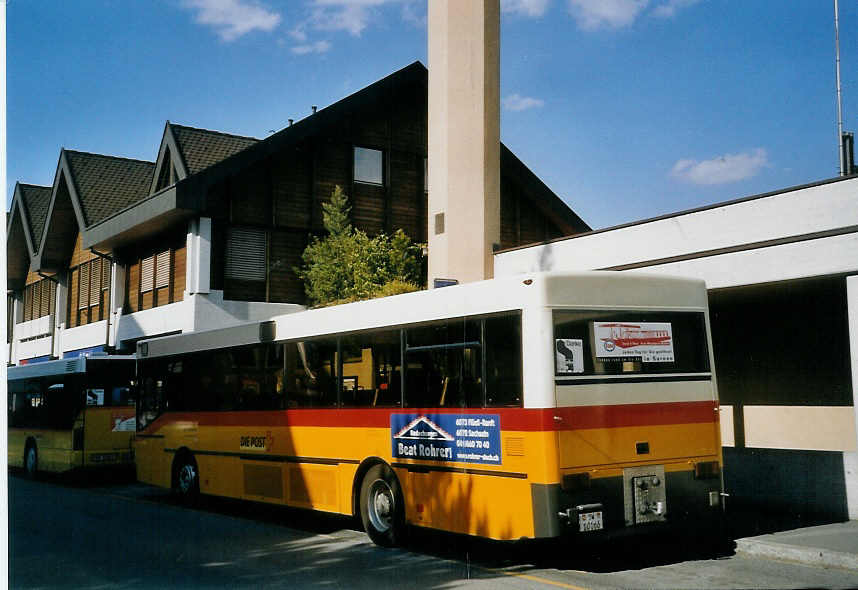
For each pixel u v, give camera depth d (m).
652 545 9.90
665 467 8.70
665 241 13.39
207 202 24.41
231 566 9.09
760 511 11.51
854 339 10.77
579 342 8.40
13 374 22.44
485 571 8.56
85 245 29.56
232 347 13.56
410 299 9.89
